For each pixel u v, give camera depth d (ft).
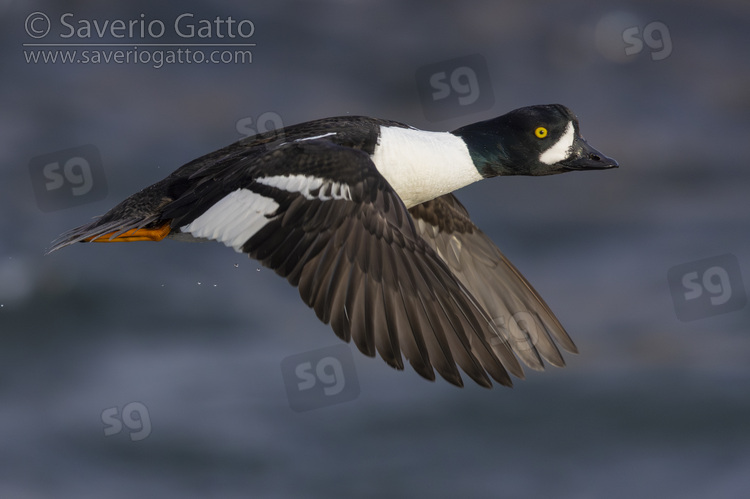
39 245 50.16
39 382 41.83
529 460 38.40
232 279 49.78
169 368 42.57
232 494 36.01
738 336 45.50
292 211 20.27
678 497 36.45
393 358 19.19
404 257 20.13
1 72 65.31
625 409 40.83
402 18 79.05
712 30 81.46
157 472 36.73
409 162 24.04
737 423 39.99
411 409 40.78
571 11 81.61
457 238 26.43
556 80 73.10
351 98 66.95
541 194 59.77
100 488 36.11
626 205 58.70
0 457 37.19
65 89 64.08
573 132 24.88
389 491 36.37
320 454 37.88
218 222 20.65
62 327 45.78
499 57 74.64
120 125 60.34
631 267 51.85
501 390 42.16
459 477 37.09
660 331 45.96
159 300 47.80
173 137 59.62
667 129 68.18
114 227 22.38
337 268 19.72
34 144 57.93
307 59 71.15
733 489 36.81
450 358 19.54
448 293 20.17
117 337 45.06
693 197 60.03
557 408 41.29
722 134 67.97
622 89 73.05
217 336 44.91
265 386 41.47
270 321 46.29
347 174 20.49
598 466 38.01
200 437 38.29
